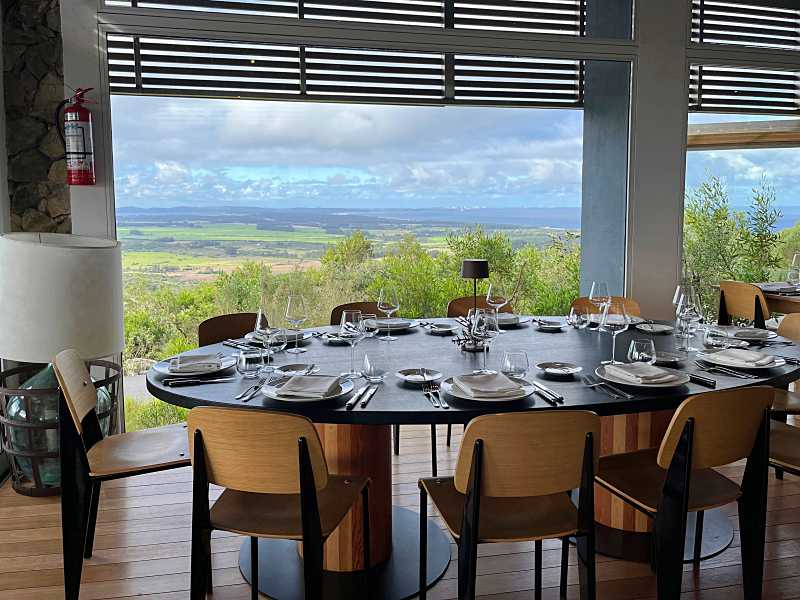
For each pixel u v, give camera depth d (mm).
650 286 5152
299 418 2012
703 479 2510
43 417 3561
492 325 2928
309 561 2096
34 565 2920
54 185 4172
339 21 4445
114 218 4203
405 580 2756
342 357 2973
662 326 3549
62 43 4070
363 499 2557
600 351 3055
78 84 4082
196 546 2180
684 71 5039
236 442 2053
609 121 4988
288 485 2078
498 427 1979
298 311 3057
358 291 4664
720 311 5203
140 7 4125
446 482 2479
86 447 2738
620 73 4977
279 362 2873
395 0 4543
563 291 5051
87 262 3439
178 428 3000
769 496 3551
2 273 3375
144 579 2803
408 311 4762
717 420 2207
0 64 3967
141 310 4289
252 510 2285
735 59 5152
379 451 2822
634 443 2990
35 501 3588
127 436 2906
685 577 2787
